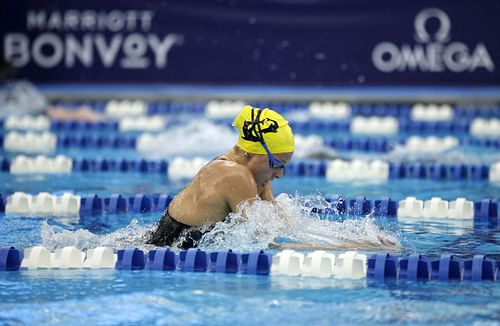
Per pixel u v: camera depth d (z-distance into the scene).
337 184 24.30
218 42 41.94
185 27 41.91
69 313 12.06
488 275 13.85
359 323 11.50
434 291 13.12
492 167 25.27
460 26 40.53
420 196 22.11
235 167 15.48
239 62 42.03
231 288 13.36
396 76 41.25
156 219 19.30
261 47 41.81
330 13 41.16
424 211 19.64
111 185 23.83
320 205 19.91
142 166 26.73
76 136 31.59
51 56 42.06
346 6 41.00
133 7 41.72
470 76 40.84
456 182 24.72
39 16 41.78
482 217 19.42
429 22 40.66
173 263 14.73
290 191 22.95
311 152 29.05
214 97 39.97
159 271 14.56
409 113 38.56
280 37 41.62
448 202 19.81
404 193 22.59
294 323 11.52
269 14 41.50
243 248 15.34
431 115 38.12
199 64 42.22
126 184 24.06
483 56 40.59
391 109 38.84
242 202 15.30
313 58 41.59
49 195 20.55
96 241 16.45
